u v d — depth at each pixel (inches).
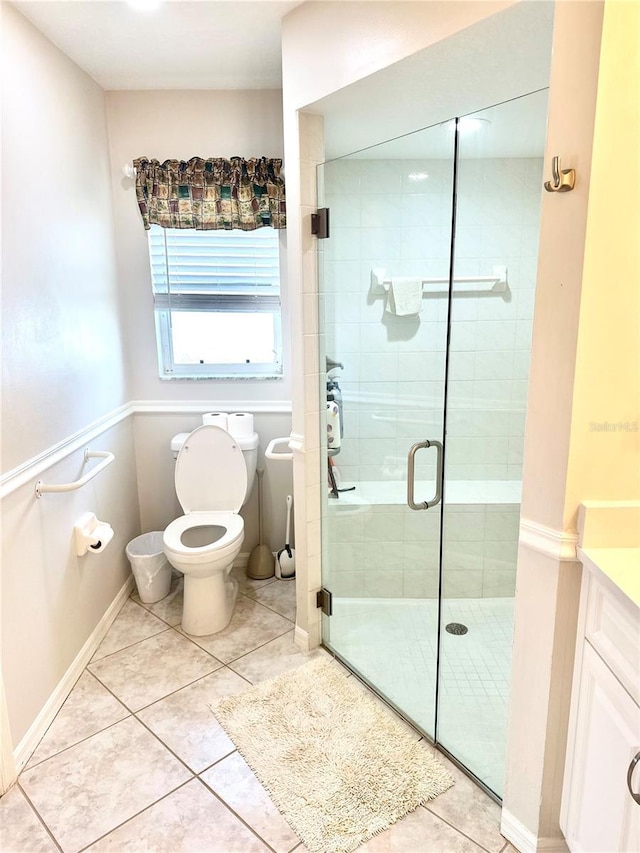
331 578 92.8
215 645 94.9
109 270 103.7
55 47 82.1
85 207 92.8
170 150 105.1
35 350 74.4
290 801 64.1
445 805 63.9
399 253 83.4
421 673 83.2
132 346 113.1
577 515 49.5
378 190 81.7
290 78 76.4
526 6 49.6
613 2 41.1
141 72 94.3
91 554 93.3
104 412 100.4
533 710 55.5
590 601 49.2
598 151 43.4
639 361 47.2
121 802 64.4
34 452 73.8
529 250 83.0
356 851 58.6
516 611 56.1
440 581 84.0
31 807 63.9
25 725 70.8
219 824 61.6
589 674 49.4
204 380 115.3
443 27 56.0
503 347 83.5
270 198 104.7
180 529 101.9
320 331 85.6
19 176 71.0
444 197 81.4
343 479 90.0
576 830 52.1
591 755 49.1
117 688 84.0
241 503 108.3
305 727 75.5
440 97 72.6
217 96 103.3
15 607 68.7
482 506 83.0
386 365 85.8
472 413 83.5
